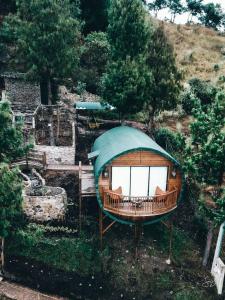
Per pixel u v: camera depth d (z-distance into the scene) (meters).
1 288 21.92
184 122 36.56
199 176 22.05
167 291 22.69
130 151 21.52
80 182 23.83
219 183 22.17
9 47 37.47
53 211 25.22
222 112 20.89
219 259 23.12
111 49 31.95
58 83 37.59
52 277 22.89
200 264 24.31
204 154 21.14
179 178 22.94
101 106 33.72
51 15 31.97
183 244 25.30
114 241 24.95
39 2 31.62
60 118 35.09
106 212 22.69
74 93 39.00
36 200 24.77
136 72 29.80
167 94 31.19
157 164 22.55
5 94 35.59
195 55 53.75
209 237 23.39
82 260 23.67
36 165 28.14
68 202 26.50
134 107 30.89
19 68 36.88
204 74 46.69
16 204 20.00
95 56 40.38
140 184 23.00
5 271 22.92
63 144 31.52
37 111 34.38
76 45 36.16
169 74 30.98
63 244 24.12
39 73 33.25
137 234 24.62
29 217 25.11
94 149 26.66
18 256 23.70
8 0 40.47
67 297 22.08
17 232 21.02
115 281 22.98
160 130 32.81
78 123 35.19
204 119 21.30
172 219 24.92
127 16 30.17
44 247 23.95
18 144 20.30
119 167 22.42
